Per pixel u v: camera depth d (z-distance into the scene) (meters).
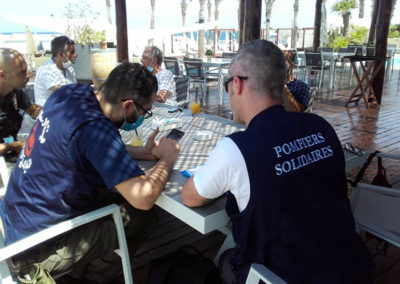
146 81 1.37
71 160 1.23
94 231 1.42
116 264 1.73
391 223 1.59
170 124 2.18
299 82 2.67
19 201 1.34
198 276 1.33
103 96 1.36
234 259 1.15
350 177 3.05
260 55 1.09
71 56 3.23
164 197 1.28
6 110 2.21
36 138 1.30
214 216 1.15
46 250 1.36
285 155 1.00
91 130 1.22
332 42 12.20
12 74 1.97
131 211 1.61
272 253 1.00
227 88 1.20
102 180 1.31
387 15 6.09
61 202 1.29
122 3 5.18
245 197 1.01
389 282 1.80
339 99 7.03
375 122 5.17
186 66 6.69
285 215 0.98
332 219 1.03
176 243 2.14
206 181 1.06
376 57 6.05
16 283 1.25
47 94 3.22
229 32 17.47
